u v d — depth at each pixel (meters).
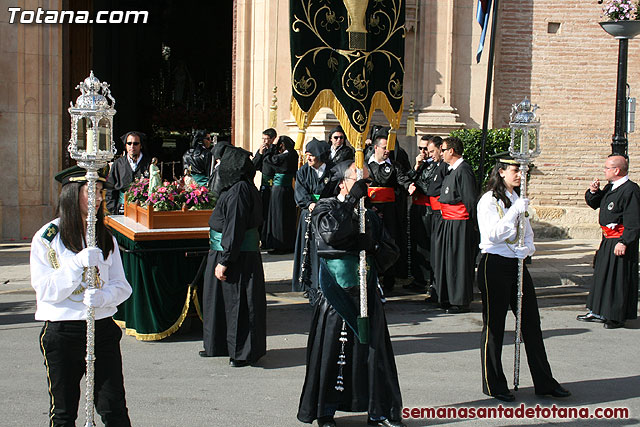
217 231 6.94
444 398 6.05
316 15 7.95
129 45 23.83
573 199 14.28
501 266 5.92
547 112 14.21
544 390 6.09
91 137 4.21
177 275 7.68
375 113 13.45
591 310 8.67
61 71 13.08
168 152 23.41
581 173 14.25
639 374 6.74
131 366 6.87
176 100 24.30
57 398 4.24
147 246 7.52
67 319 4.20
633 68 14.17
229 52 24.48
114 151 4.39
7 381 6.31
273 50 13.20
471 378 6.58
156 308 7.61
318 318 5.31
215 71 24.53
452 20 13.66
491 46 9.69
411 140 13.67
